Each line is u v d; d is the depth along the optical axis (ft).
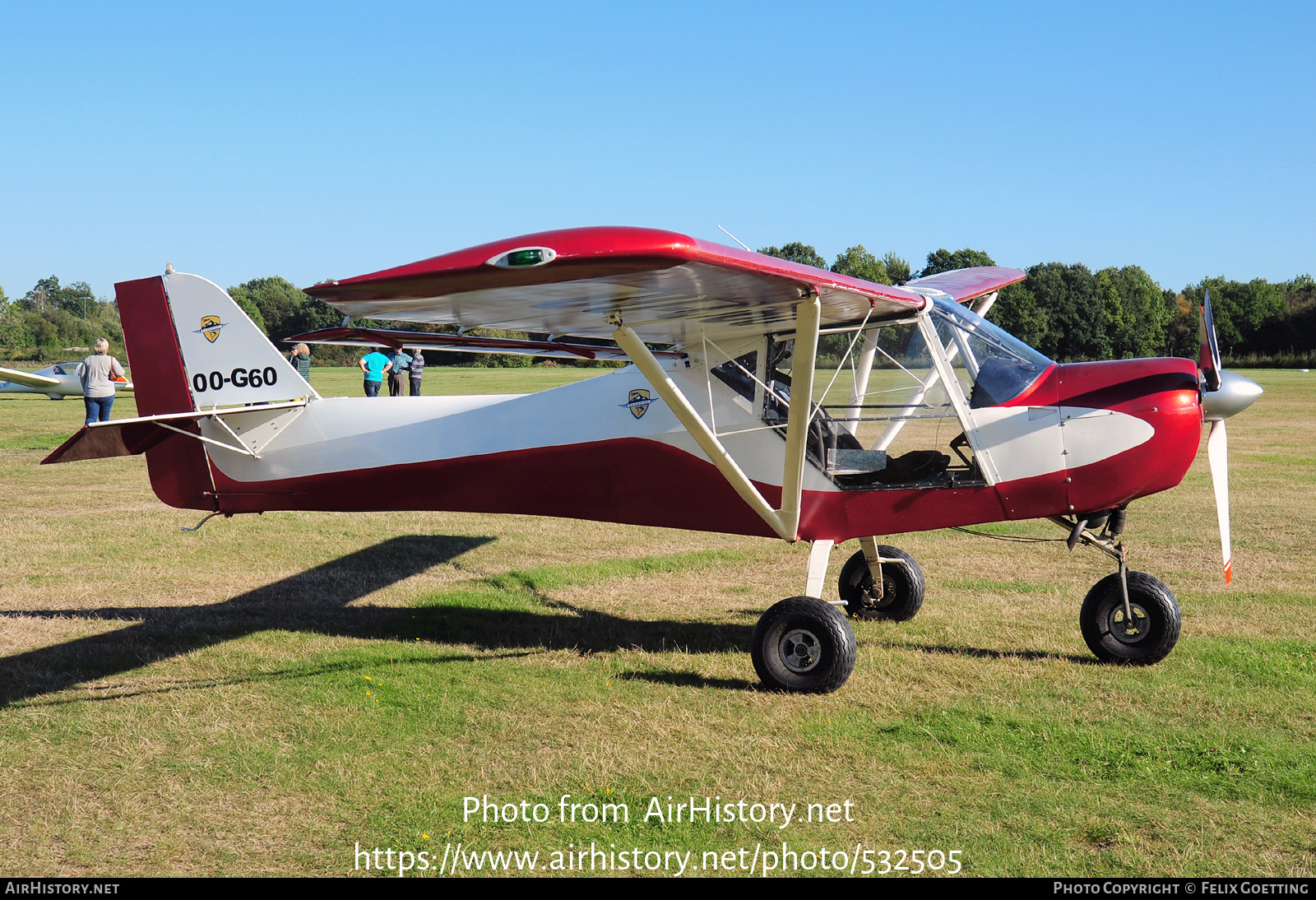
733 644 17.33
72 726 13.23
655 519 17.31
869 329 15.64
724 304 13.43
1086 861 9.46
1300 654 15.81
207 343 18.79
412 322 13.38
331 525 29.27
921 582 18.49
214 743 12.64
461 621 18.88
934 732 12.83
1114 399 15.01
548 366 169.48
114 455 18.89
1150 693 14.20
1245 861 9.41
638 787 11.27
